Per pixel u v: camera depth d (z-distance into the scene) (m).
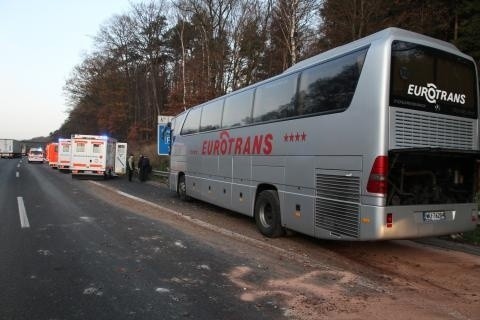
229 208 11.80
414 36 7.21
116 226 10.57
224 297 5.67
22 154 98.25
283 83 9.38
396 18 22.28
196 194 14.47
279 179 9.36
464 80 7.65
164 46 53.97
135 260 7.43
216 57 33.84
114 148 31.53
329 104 7.86
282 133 9.28
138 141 53.19
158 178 28.36
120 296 5.68
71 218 11.68
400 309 5.35
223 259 7.55
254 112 10.55
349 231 7.25
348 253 8.31
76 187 21.53
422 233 7.12
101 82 61.75
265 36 33.28
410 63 7.04
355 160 7.15
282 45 29.47
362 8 22.69
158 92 54.84
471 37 19.52
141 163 27.08
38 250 8.05
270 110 9.84
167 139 23.91
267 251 8.26
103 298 5.60
